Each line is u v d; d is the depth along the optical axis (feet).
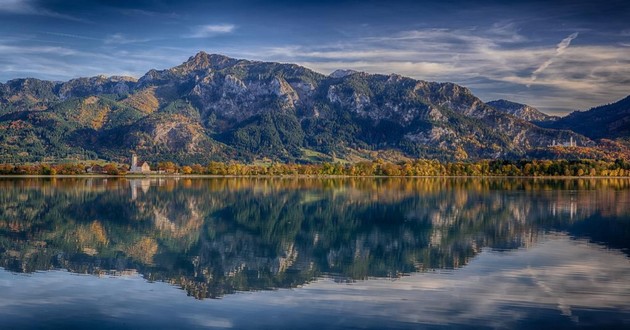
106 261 242.37
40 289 192.85
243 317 164.14
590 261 234.17
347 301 178.81
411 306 172.55
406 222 370.73
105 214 418.51
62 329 155.02
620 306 172.14
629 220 368.68
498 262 233.96
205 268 229.45
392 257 249.14
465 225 352.49
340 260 244.83
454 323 157.38
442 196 581.12
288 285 199.82
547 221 366.84
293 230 338.54
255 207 476.13
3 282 201.67
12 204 478.18
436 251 262.67
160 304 177.06
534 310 168.35
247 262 242.17
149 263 239.91
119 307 173.27
